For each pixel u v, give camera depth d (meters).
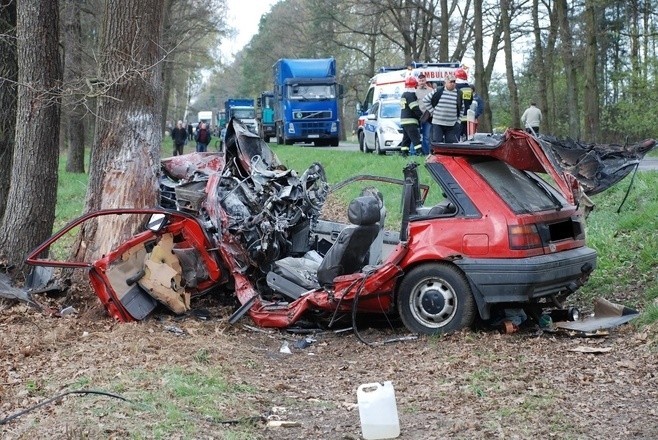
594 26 29.19
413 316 8.22
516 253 7.80
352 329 8.77
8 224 10.48
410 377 6.97
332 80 40.94
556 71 42.78
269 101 51.72
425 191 9.63
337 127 41.09
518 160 8.08
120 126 10.13
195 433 5.39
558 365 6.93
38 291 9.61
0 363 7.07
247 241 9.51
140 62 10.14
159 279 8.88
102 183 10.14
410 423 5.80
